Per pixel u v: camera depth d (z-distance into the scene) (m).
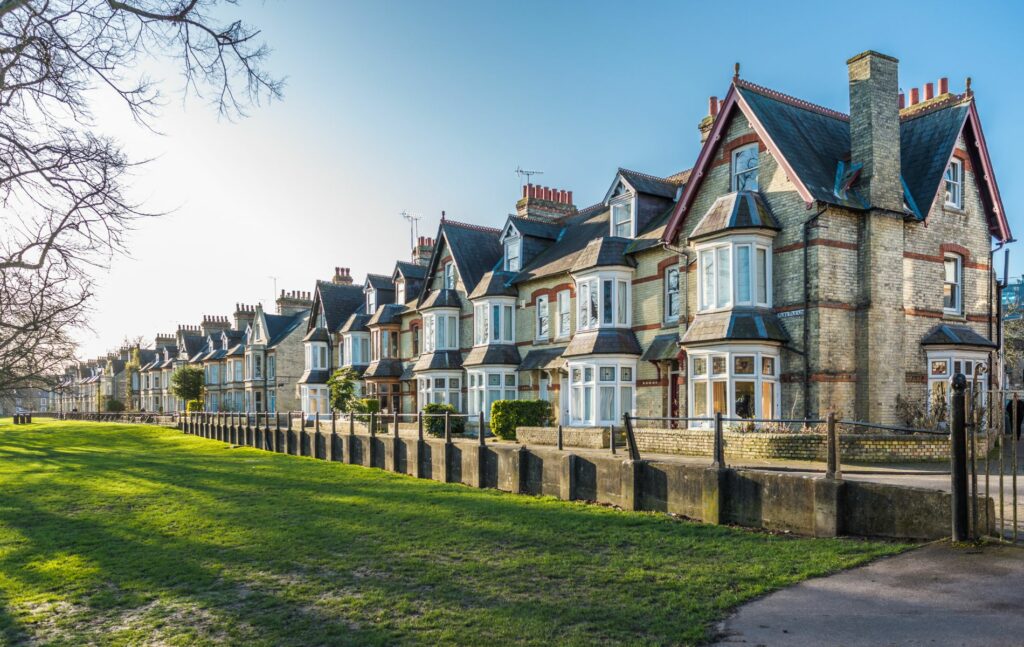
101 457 28.81
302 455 29.11
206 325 77.69
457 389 33.84
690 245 21.95
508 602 7.86
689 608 7.26
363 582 8.97
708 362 19.61
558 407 27.66
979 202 21.98
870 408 18.25
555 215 34.78
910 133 22.09
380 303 43.28
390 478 20.14
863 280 18.75
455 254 34.28
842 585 7.61
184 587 9.05
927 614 6.45
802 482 10.61
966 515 8.47
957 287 21.33
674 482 12.65
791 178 18.81
